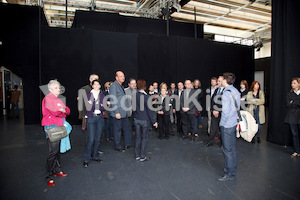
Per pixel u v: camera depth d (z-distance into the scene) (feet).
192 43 28.91
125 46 24.94
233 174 9.20
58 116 8.78
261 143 15.21
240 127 9.50
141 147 11.65
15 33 22.70
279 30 14.98
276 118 15.02
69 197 7.82
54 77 22.27
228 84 9.16
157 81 26.89
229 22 41.73
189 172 10.11
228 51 31.50
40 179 9.36
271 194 7.98
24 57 22.91
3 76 31.30
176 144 15.14
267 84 44.32
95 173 10.03
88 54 23.27
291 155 12.48
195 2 31.17
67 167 10.80
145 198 7.72
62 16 36.68
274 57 15.26
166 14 27.84
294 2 14.16
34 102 23.11
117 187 8.60
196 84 18.29
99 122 11.21
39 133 18.58
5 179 9.34
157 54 26.81
